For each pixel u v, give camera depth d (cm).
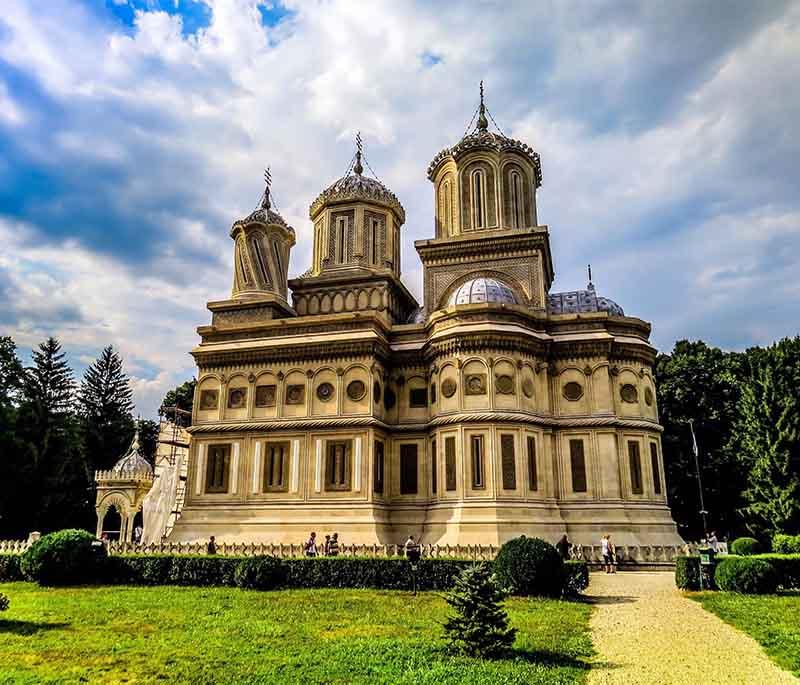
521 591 2108
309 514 3600
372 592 2256
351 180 4797
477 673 1193
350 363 3809
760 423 4209
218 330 4144
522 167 4438
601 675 1233
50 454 4959
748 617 1766
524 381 3578
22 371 4850
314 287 4500
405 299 4722
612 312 4172
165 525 4522
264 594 2220
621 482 3588
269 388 3919
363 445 3650
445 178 4522
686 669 1280
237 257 4575
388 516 3706
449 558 2358
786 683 1191
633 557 3186
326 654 1348
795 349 4375
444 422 3534
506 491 3338
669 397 5484
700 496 4828
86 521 6291
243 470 3803
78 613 1836
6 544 3259
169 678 1188
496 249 4109
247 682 1154
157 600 2080
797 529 3950
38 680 1163
